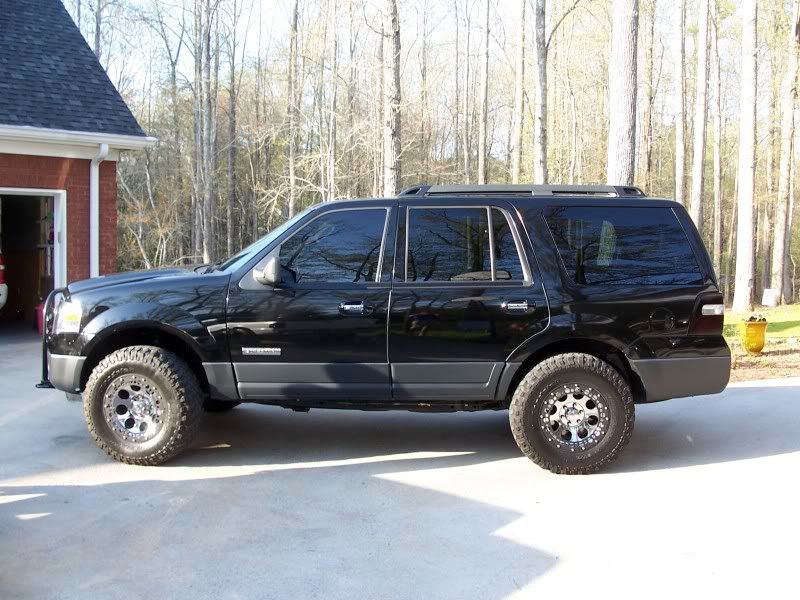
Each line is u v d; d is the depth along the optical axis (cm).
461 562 398
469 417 729
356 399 557
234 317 549
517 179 3081
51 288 1262
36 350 1077
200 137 3669
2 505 475
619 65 1134
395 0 1387
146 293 557
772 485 527
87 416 555
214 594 360
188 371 554
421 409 577
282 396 555
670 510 477
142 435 555
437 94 4503
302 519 457
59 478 528
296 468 559
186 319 549
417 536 432
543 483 529
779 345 1303
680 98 2750
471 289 549
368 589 367
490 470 559
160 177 3894
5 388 825
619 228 562
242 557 402
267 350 549
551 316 545
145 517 457
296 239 562
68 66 1307
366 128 2867
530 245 555
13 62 1251
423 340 547
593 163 4009
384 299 547
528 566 393
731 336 1383
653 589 368
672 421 723
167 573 382
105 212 1261
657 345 550
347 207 564
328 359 549
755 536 434
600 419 545
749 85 1927
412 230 559
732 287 4619
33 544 416
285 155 3534
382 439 644
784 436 664
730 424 710
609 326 546
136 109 4012
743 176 1984
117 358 549
